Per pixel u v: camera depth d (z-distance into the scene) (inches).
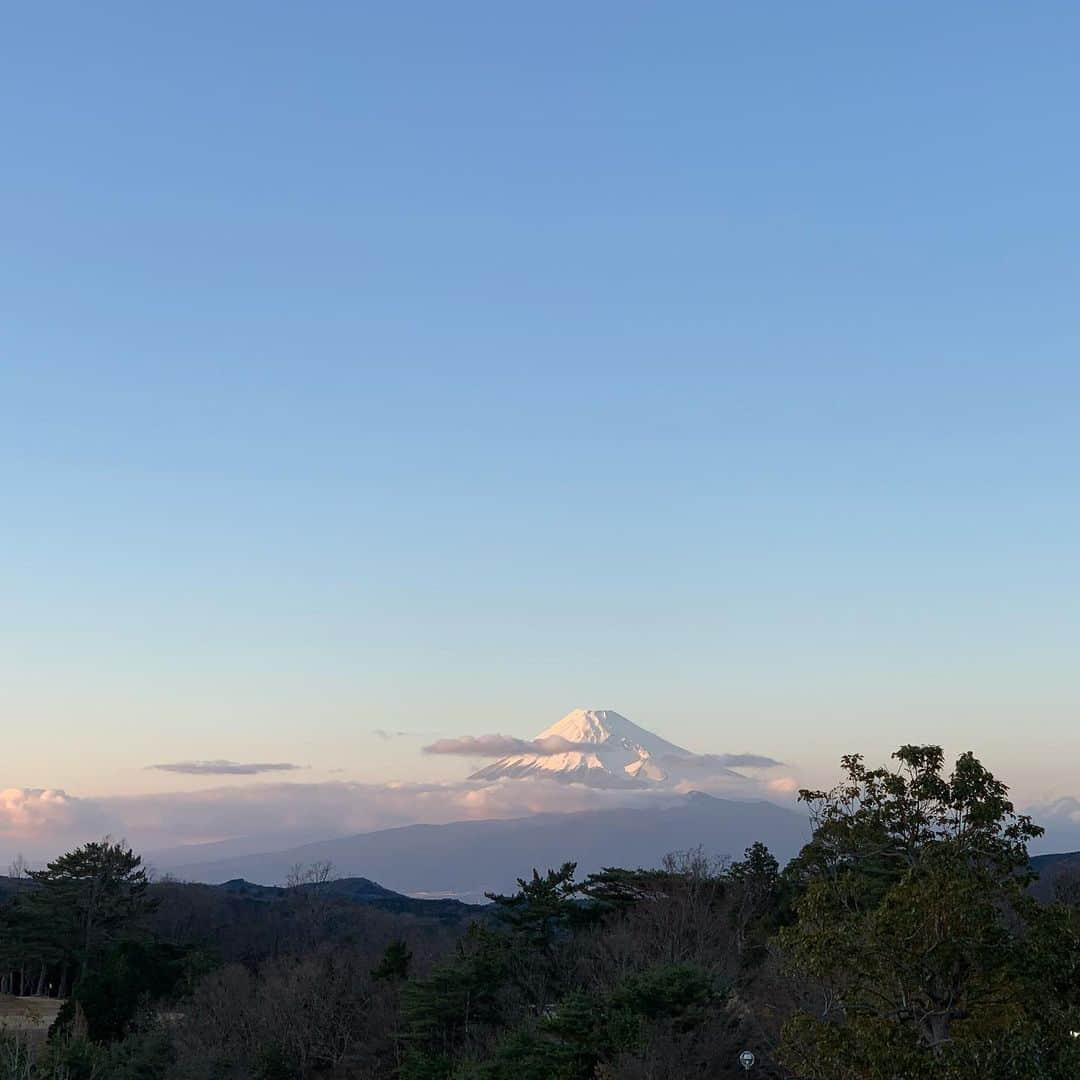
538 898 2974.9
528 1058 1979.6
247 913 5251.0
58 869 4414.4
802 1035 1237.7
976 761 1341.0
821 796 1403.8
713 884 3063.5
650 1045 1857.8
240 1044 2711.6
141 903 4613.7
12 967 4239.7
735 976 2377.0
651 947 2623.0
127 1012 2925.7
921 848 1323.8
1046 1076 1037.2
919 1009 1226.6
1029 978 1178.0
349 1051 2706.7
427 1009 2479.1
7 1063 1862.7
